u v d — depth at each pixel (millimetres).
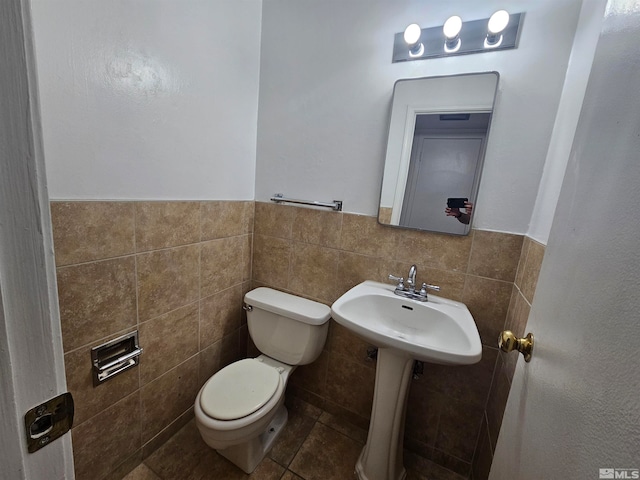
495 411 1053
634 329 288
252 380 1210
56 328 304
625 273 316
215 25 1221
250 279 1676
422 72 1153
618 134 384
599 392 328
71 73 812
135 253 1056
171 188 1152
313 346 1354
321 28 1319
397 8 1165
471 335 945
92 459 1028
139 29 958
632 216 319
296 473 1230
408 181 1222
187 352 1345
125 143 973
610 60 446
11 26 240
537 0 968
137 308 1093
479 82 1063
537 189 1028
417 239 1234
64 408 320
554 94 975
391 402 1120
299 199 1481
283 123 1472
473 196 1121
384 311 1212
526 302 925
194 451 1281
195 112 1198
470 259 1152
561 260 506
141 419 1184
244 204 1542
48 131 787
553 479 396
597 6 791
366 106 1270
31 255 275
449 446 1284
